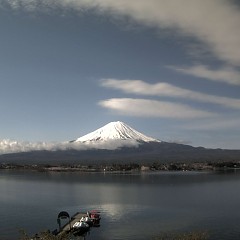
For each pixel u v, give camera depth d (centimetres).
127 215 14850
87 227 11988
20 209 16988
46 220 14188
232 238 10956
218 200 19588
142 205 17825
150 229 12162
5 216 15100
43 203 19125
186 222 13238
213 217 14175
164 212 15512
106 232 11869
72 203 18962
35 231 12344
